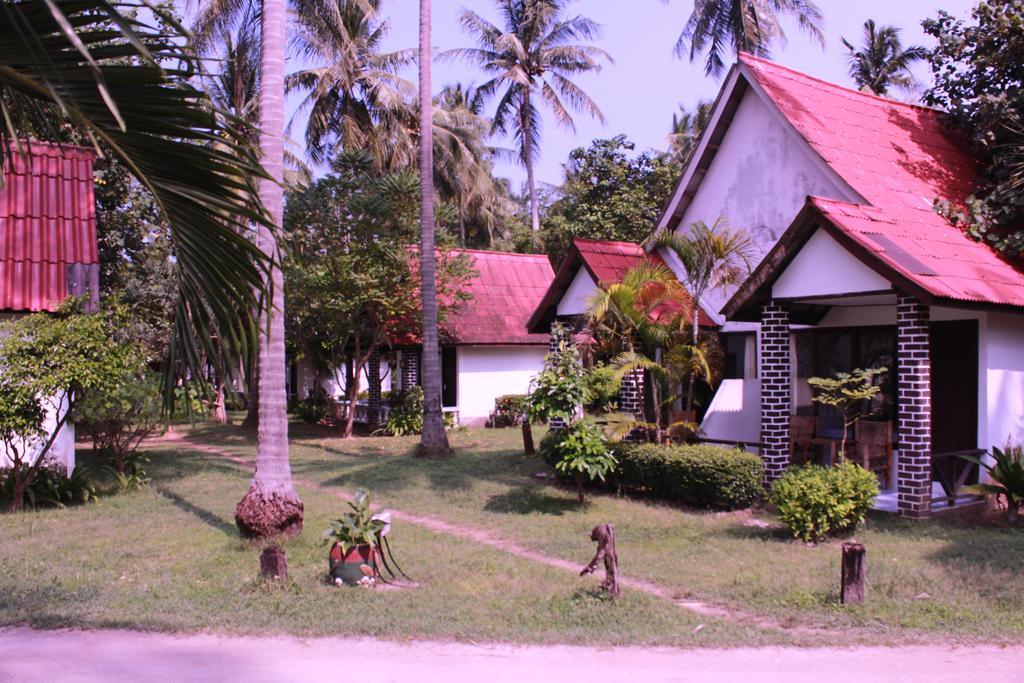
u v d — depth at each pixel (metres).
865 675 5.39
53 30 2.99
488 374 25.23
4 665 5.55
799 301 12.03
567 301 15.78
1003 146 14.18
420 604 7.00
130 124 3.28
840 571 7.75
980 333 11.55
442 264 21.92
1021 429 11.96
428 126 17.19
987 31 15.02
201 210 3.60
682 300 12.82
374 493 13.16
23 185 13.81
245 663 5.62
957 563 8.08
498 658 5.75
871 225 11.19
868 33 35.00
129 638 6.17
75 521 10.74
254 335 3.92
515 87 34.88
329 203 20.81
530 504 11.91
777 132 14.67
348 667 5.55
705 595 7.39
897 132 15.64
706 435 14.82
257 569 8.20
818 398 11.63
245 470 16.20
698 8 29.12
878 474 12.38
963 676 5.36
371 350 22.80
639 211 29.94
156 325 22.89
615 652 5.89
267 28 9.58
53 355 10.89
